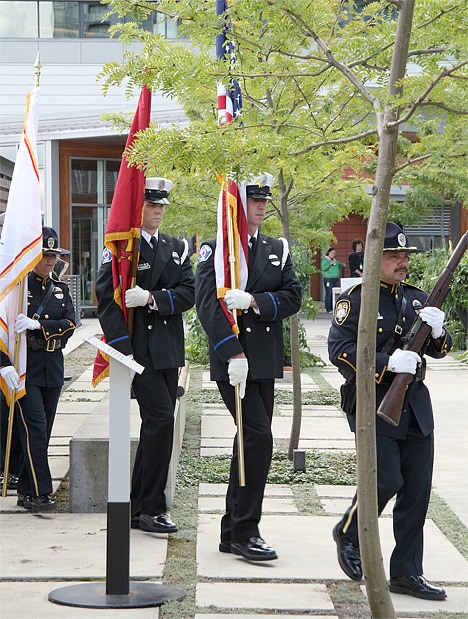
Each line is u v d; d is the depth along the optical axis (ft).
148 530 29.40
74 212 115.55
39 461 31.76
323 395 57.36
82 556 26.84
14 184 31.96
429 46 22.08
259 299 27.14
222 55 24.50
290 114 33.30
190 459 39.29
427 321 23.17
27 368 32.01
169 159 20.97
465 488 35.01
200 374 66.90
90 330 100.99
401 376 22.61
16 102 120.26
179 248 30.73
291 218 44.57
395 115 20.72
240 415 26.63
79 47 119.85
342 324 23.93
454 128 22.33
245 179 21.09
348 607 23.13
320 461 39.06
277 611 22.77
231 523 27.09
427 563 26.63
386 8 30.37
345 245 134.51
